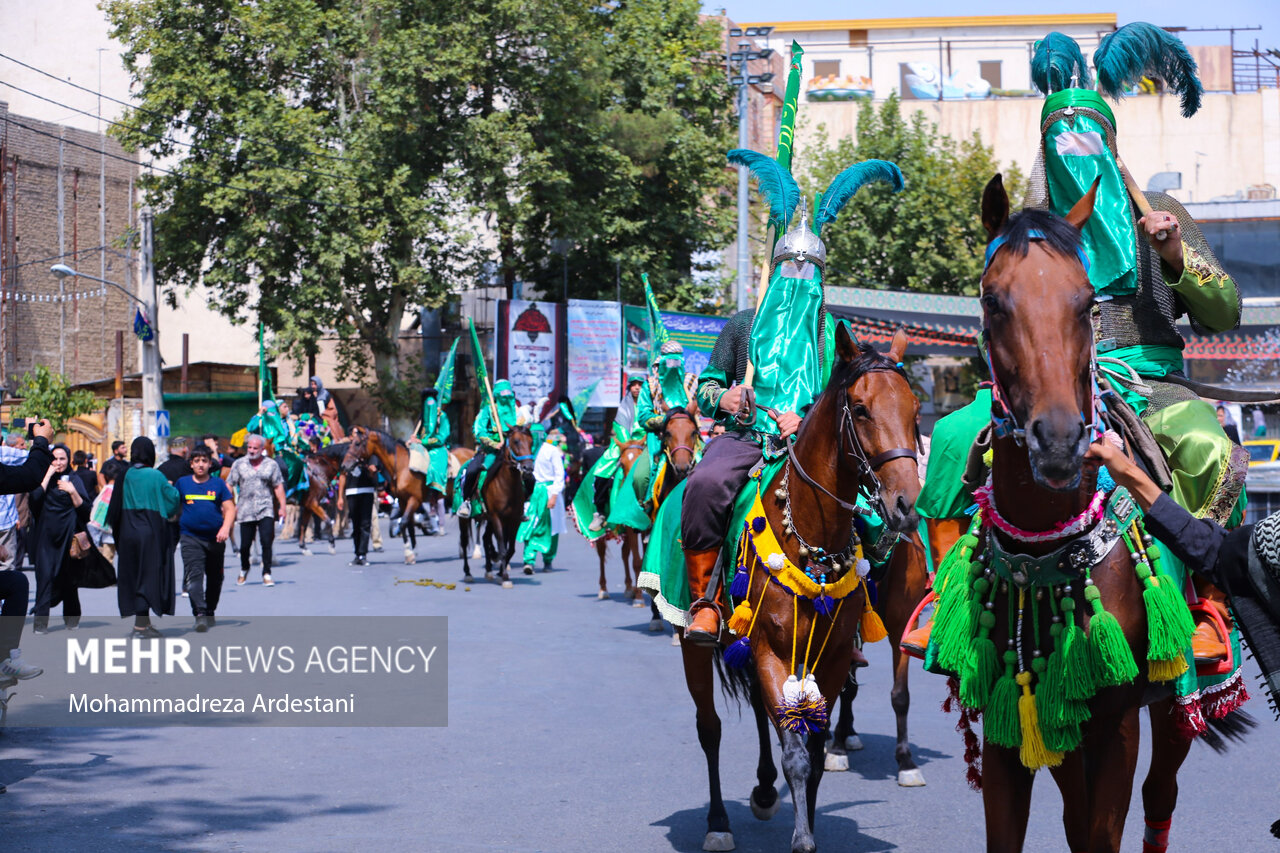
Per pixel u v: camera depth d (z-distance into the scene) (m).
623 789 7.18
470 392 41.09
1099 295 4.96
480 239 37.84
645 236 39.41
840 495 5.33
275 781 7.32
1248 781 7.29
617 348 37.28
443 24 34.69
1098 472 3.96
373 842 6.11
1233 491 4.65
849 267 39.84
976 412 6.61
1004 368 3.66
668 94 39.47
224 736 8.55
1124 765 4.02
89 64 50.69
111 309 48.62
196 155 34.91
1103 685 3.89
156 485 12.62
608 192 37.66
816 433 5.39
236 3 34.09
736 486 5.93
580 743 8.33
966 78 66.38
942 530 6.80
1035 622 4.00
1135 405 4.77
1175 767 4.99
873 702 9.86
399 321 36.97
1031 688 3.97
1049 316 3.56
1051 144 5.01
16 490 8.12
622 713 9.30
